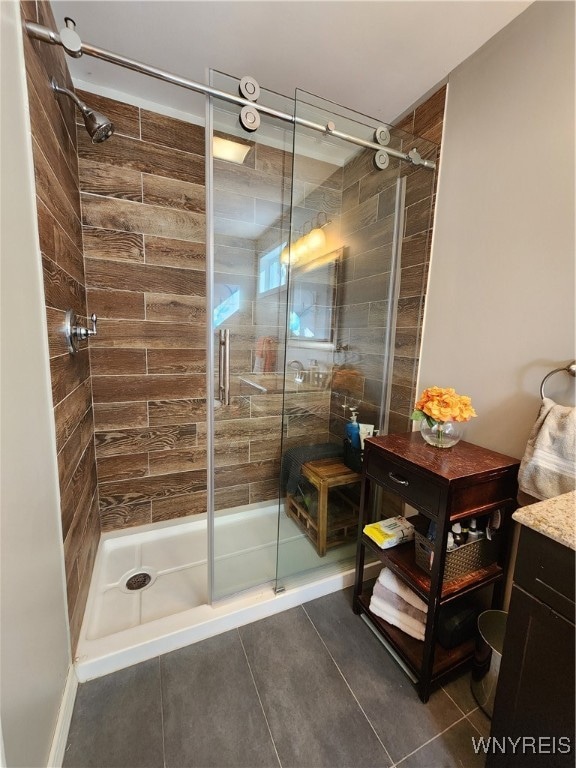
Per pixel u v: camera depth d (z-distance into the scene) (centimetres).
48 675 87
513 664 77
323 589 150
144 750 92
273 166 151
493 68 118
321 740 95
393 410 170
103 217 160
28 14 88
